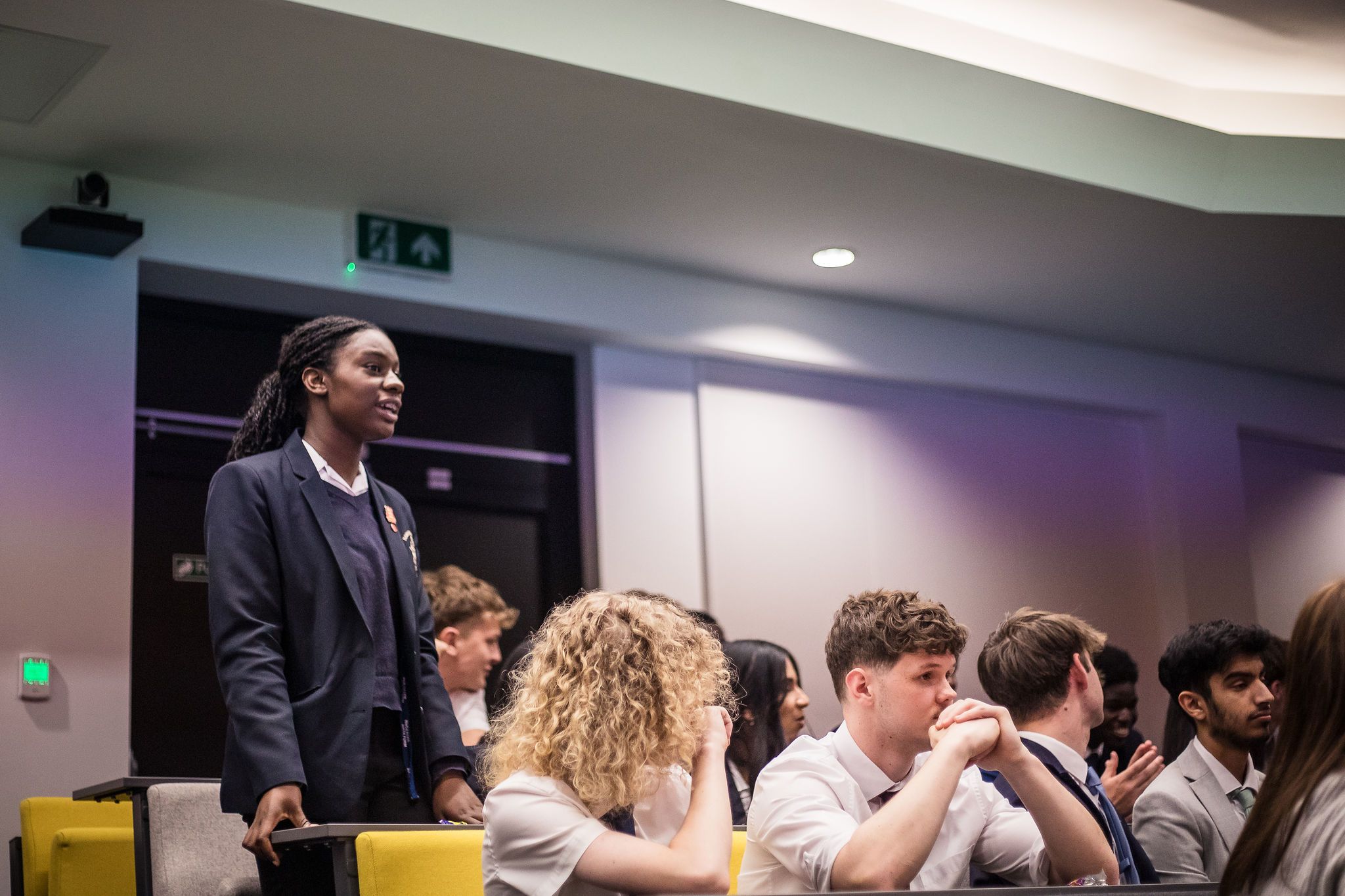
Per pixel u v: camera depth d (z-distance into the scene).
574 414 6.24
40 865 3.57
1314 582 7.85
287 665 2.86
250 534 2.88
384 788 2.87
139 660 5.07
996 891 1.85
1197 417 7.56
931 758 2.29
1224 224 5.89
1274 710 3.54
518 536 6.04
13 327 4.78
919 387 6.93
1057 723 3.01
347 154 5.03
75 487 4.77
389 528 3.10
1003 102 5.29
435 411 5.93
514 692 2.42
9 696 4.52
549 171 5.24
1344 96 5.98
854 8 5.08
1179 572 7.29
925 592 6.69
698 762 2.21
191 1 4.04
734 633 6.14
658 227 5.77
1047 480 7.20
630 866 2.04
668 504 6.16
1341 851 1.81
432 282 5.62
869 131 4.99
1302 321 7.07
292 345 3.16
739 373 6.46
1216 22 5.32
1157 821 3.38
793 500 6.45
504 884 2.13
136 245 5.05
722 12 4.74
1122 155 5.54
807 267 6.25
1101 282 6.51
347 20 4.17
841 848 2.21
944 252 6.12
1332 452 8.14
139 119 4.70
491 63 4.45
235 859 3.13
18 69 4.34
